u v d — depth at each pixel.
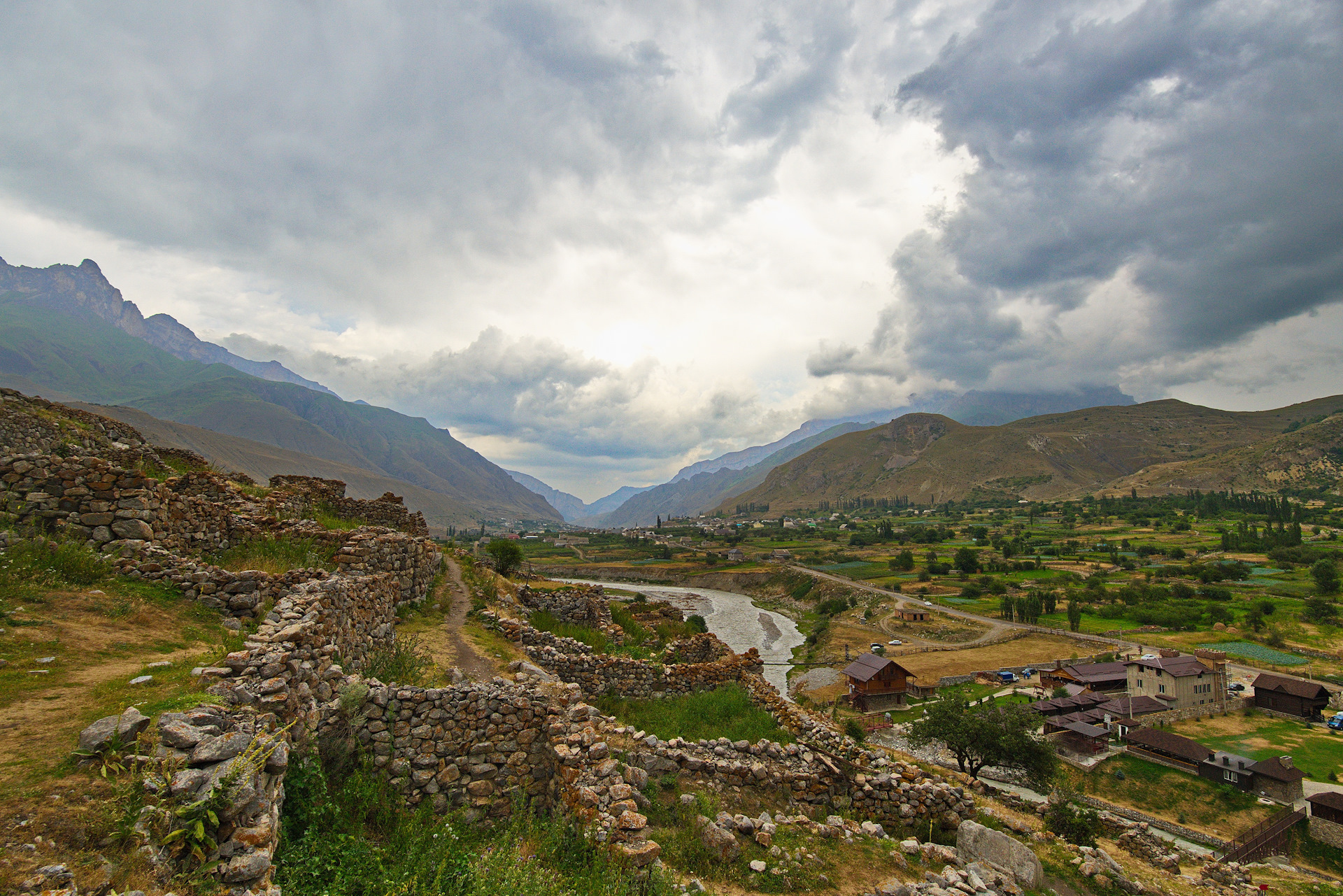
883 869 11.22
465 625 19.89
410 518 29.98
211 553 15.55
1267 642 103.44
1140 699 76.69
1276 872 38.38
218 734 6.50
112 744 5.80
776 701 18.44
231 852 5.46
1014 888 11.54
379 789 9.22
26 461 12.28
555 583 50.19
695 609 150.38
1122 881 15.24
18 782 5.21
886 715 74.06
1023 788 45.59
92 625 9.54
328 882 6.98
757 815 12.12
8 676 7.32
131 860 4.88
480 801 10.02
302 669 8.91
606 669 18.75
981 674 93.44
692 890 9.02
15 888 4.22
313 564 16.44
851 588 163.75
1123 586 146.25
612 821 9.03
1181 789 56.44
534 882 7.66
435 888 7.41
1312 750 64.75
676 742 13.11
